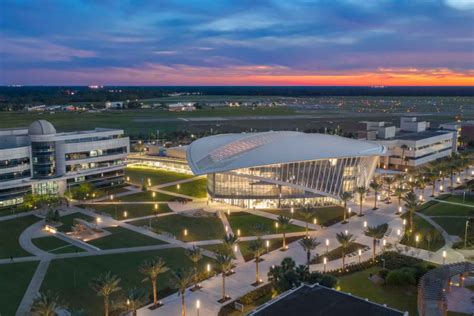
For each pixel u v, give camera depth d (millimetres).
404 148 190000
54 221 119188
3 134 151000
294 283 71062
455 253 96688
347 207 132875
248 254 97188
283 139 143875
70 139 154125
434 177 148500
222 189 137875
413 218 122250
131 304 65375
